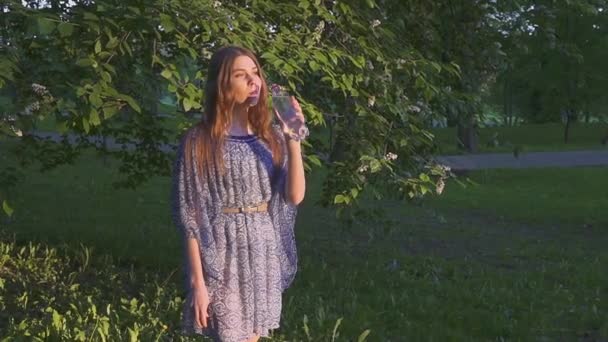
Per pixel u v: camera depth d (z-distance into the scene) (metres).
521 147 7.95
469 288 7.92
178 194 3.42
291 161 3.44
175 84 4.81
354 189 5.88
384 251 10.05
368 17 6.25
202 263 3.42
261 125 3.45
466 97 6.84
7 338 4.89
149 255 8.17
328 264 8.84
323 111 6.34
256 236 3.44
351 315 6.27
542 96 31.45
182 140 3.44
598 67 23.09
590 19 19.41
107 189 14.97
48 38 4.93
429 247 10.79
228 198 3.41
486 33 7.66
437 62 6.68
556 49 8.41
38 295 6.36
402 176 6.21
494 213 14.81
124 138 7.87
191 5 4.99
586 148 34.81
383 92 5.95
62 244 8.37
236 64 3.37
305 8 5.70
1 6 4.80
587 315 6.95
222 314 3.42
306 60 5.46
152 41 5.20
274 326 3.57
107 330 5.05
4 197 5.68
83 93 4.43
